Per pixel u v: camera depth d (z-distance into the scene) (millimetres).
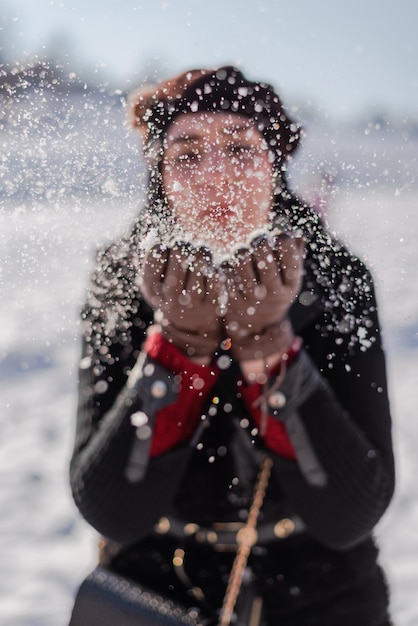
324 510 1178
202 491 1264
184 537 1280
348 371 1236
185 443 1187
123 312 1200
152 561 1278
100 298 1179
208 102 1066
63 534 3477
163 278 1075
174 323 1113
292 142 1097
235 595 1221
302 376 1140
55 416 4992
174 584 1268
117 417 1158
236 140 1083
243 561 1247
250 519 1248
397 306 6371
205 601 1254
